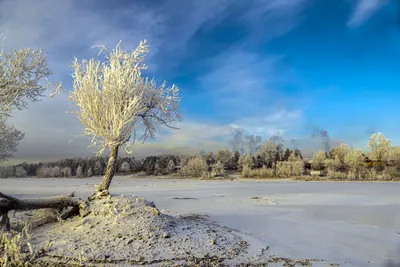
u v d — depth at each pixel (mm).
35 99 12500
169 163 127500
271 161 137875
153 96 11875
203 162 111938
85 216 8984
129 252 6578
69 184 65188
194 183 70312
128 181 87312
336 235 9875
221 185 59062
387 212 17078
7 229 8430
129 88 10852
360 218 14562
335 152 122000
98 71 10797
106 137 10211
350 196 29578
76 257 6277
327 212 16812
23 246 6887
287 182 75438
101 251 6594
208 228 9359
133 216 8641
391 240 9203
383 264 6656
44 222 9250
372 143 113500
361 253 7598
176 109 12375
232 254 6801
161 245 7082
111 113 10289
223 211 16016
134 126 10773
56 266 5844
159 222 8445
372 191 38750
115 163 10664
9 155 22297
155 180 94688
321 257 7047
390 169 91562
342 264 6551
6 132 21078
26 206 8805
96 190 10359
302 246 8102
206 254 6680
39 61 12391
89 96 10391
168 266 5902
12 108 11797
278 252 7277
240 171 124188
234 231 9469
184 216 12758
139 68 11297
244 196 29312
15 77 11766
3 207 8414
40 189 42250
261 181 81875
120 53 11078
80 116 10297
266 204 20953
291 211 16891
